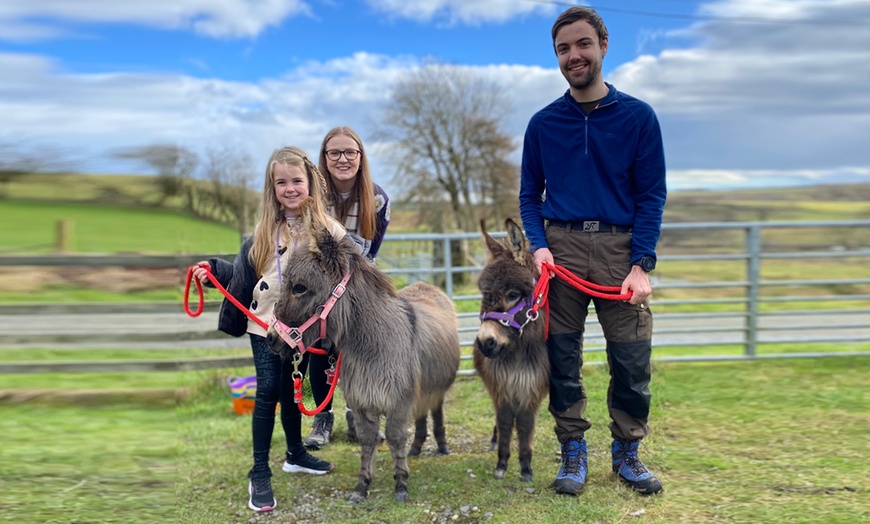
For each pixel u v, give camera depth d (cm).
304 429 477
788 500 339
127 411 350
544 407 513
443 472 397
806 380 601
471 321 685
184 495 374
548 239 374
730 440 435
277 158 350
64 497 297
